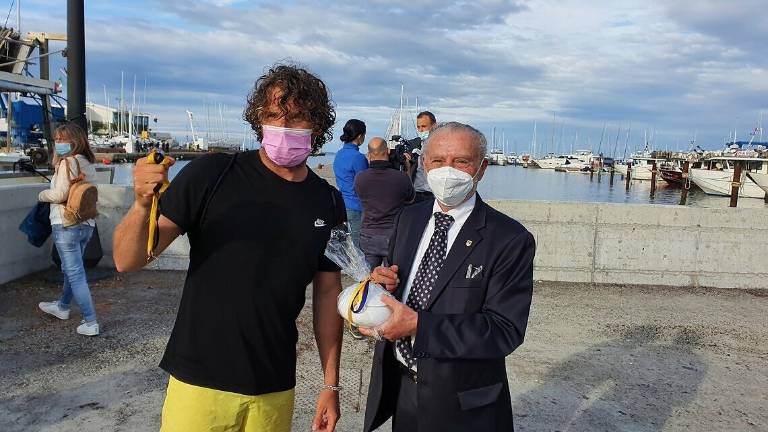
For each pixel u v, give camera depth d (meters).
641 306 6.14
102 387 3.82
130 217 1.77
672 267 6.97
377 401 2.15
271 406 1.97
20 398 3.63
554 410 3.75
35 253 6.52
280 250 1.89
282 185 1.95
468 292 1.96
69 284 4.96
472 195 2.10
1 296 5.63
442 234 2.07
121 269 1.83
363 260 2.14
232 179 1.90
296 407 3.67
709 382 4.24
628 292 6.67
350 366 4.35
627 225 6.92
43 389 3.76
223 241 1.86
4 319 5.02
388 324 1.88
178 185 1.84
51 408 3.51
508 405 2.08
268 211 1.89
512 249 1.96
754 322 5.68
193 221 1.87
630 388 4.11
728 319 5.76
